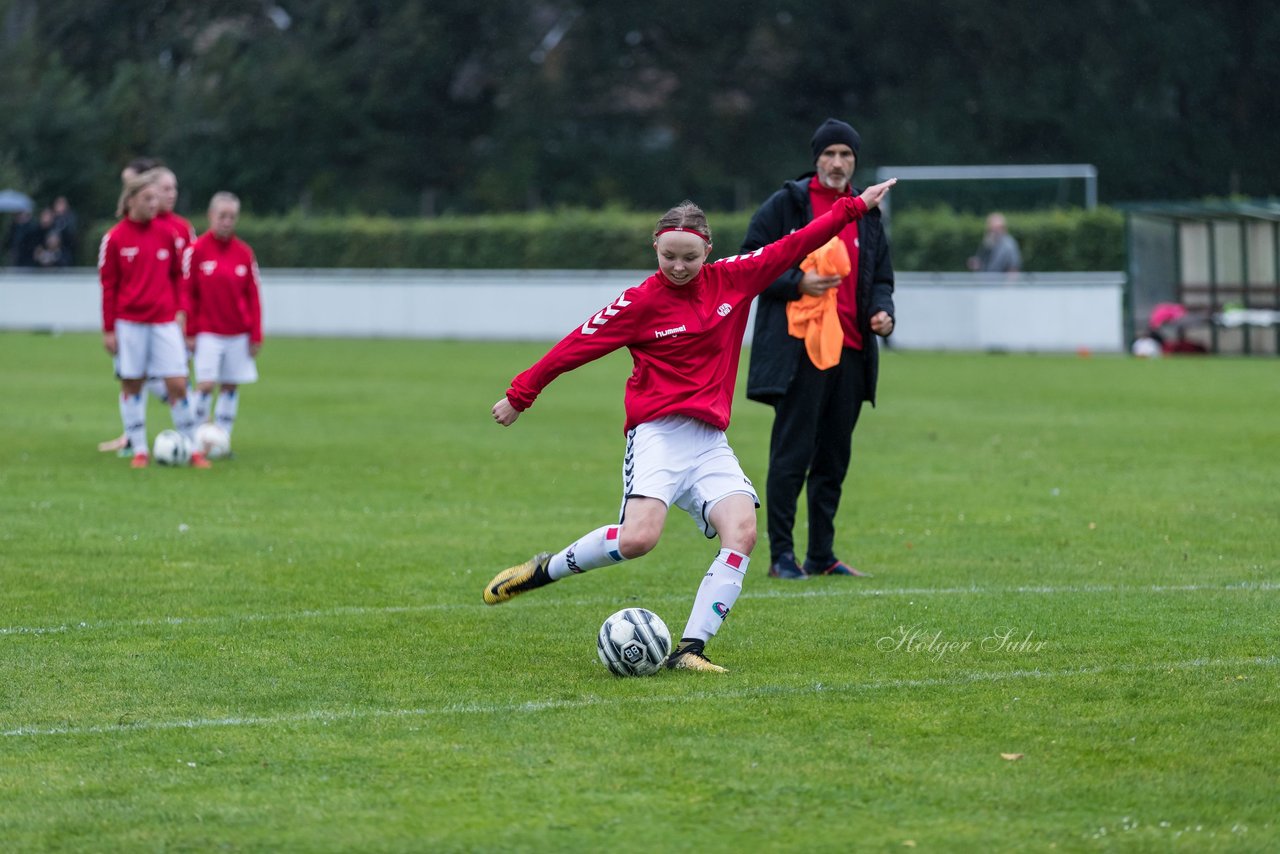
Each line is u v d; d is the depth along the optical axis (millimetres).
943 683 23719
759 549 37125
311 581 32250
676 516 41969
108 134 173250
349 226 142625
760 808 18281
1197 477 47844
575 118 190000
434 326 122688
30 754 20406
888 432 60844
